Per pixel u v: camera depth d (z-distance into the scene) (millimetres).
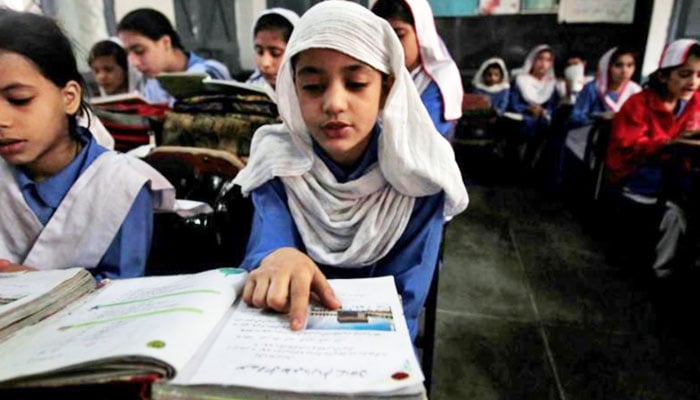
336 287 538
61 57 708
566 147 3389
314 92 649
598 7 3805
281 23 1961
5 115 643
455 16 4074
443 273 2127
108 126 1583
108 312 448
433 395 1354
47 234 756
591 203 2914
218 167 1100
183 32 3984
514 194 3398
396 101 662
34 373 330
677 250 1919
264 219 765
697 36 3676
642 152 2354
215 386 340
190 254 932
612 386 1399
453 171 724
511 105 4148
